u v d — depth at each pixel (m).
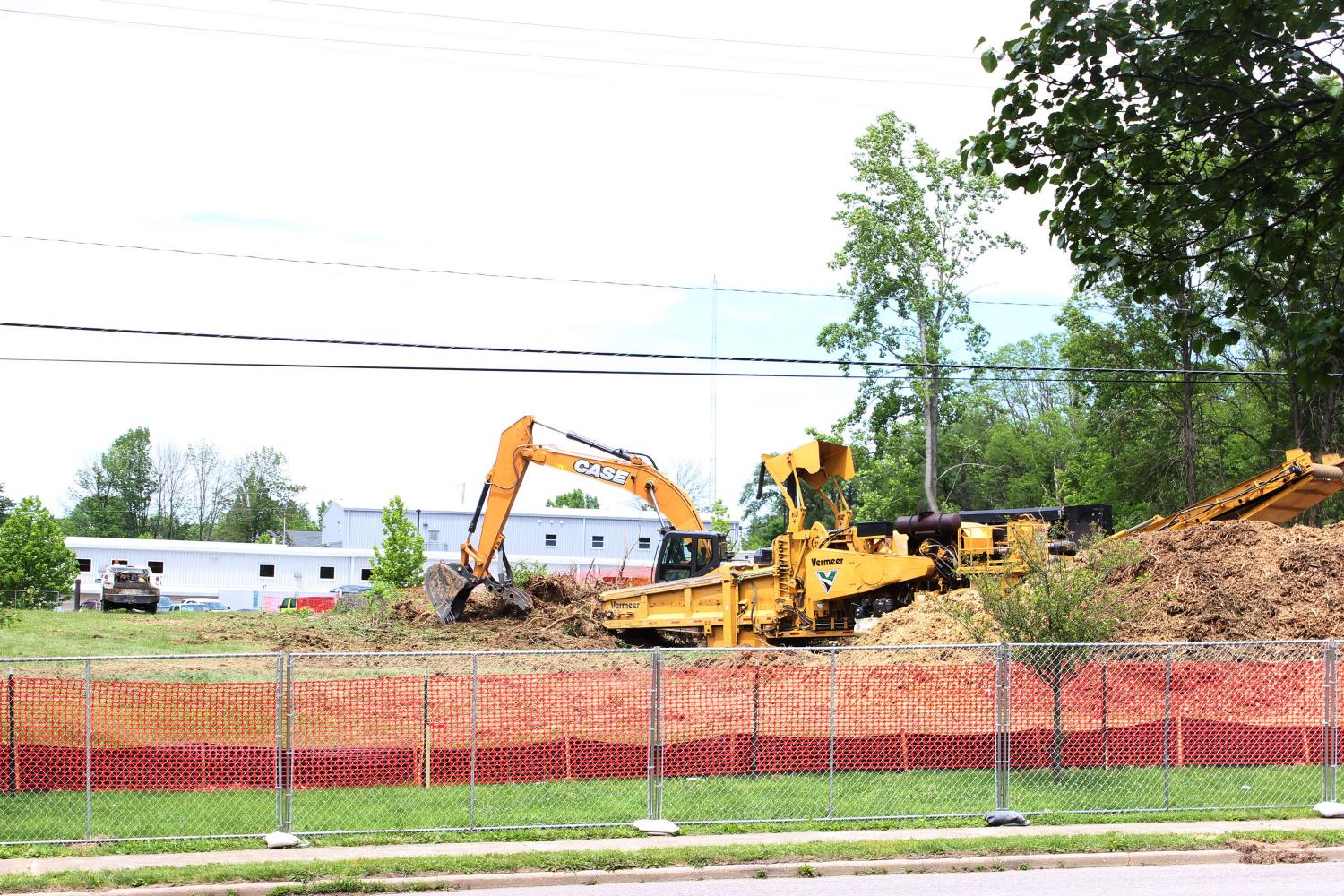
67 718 12.95
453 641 28.42
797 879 10.89
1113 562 15.44
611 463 30.52
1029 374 83.19
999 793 13.08
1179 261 8.31
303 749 13.27
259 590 66.25
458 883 10.49
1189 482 44.97
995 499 67.81
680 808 12.88
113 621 35.06
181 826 11.94
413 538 55.00
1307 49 7.75
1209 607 19.73
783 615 25.48
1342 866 11.37
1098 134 8.20
